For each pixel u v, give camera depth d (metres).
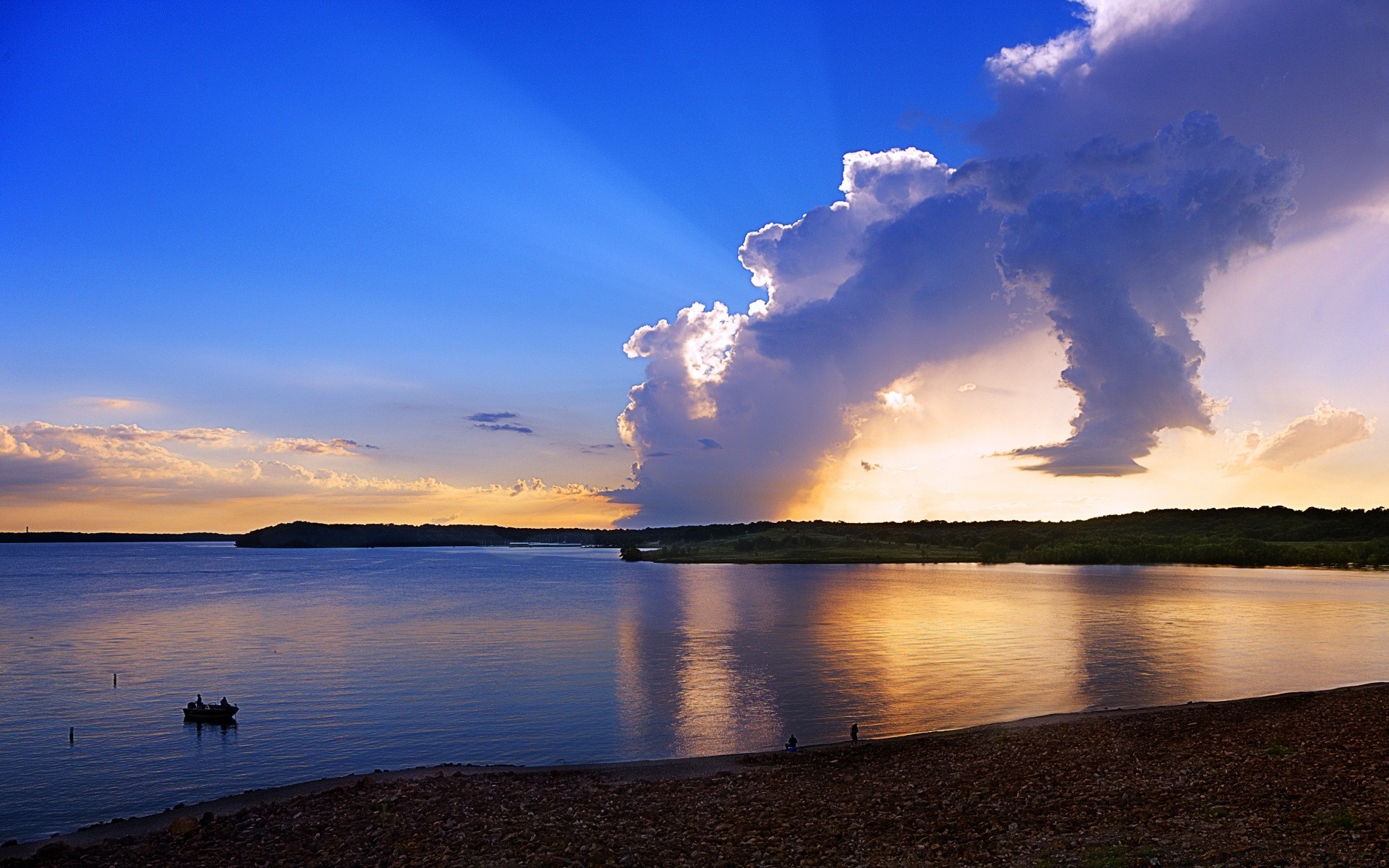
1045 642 87.38
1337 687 61.28
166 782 41.19
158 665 76.38
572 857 24.75
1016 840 23.70
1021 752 37.75
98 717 55.06
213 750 46.69
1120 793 27.97
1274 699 49.34
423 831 27.73
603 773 38.12
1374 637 91.38
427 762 43.91
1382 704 43.62
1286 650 80.81
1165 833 22.95
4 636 99.75
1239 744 35.44
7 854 28.45
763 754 41.59
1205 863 20.22
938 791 30.88
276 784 40.62
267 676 70.31
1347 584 190.12
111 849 27.05
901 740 43.25
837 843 24.81
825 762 38.84
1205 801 25.84
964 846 23.62
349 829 28.28
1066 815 25.69
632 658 78.06
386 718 53.91
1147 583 198.50
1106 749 36.78
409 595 164.88
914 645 85.69
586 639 92.06
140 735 50.09
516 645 87.62
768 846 25.00
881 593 166.38
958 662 74.50
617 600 151.38
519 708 56.22
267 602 148.88
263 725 52.47
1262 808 24.52
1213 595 157.12
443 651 83.75
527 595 166.50
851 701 57.22
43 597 164.25
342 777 39.56
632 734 48.81
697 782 34.81
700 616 118.12
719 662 75.19
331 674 70.62
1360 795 24.97
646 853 24.91
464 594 169.00
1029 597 153.88
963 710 54.31
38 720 54.19
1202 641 88.12
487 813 29.80
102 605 143.88
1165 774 30.56
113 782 41.22
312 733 50.28
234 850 26.62
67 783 41.06
